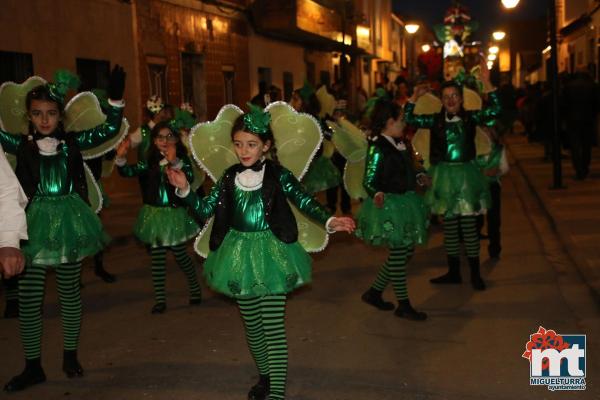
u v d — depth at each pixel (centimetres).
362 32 3412
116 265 893
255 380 505
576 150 1442
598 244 866
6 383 511
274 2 2291
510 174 1752
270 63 2508
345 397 469
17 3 1261
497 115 703
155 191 672
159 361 546
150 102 773
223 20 2106
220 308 693
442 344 565
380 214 618
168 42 1778
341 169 1247
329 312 662
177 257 691
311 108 1142
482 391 471
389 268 635
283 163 478
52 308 706
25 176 491
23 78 1293
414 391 475
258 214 440
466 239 722
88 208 511
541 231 1023
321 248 479
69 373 515
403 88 1096
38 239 481
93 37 1471
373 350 556
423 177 655
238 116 482
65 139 502
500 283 747
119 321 656
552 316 627
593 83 1421
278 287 431
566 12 2745
